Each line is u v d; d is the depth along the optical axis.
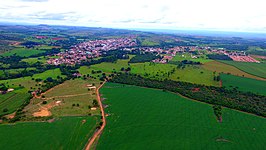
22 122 158.62
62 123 158.62
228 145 139.00
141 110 184.50
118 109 185.50
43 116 168.25
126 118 169.75
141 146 135.00
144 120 167.38
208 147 136.25
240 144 140.38
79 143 136.12
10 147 131.00
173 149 133.12
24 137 140.62
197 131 153.75
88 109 183.12
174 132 151.50
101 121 163.50
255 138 147.12
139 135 146.75
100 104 194.88
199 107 193.50
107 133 148.25
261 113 179.00
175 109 188.12
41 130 148.75
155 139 142.62
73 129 151.25
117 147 133.25
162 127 157.38
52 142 136.50
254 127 161.00
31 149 129.88
